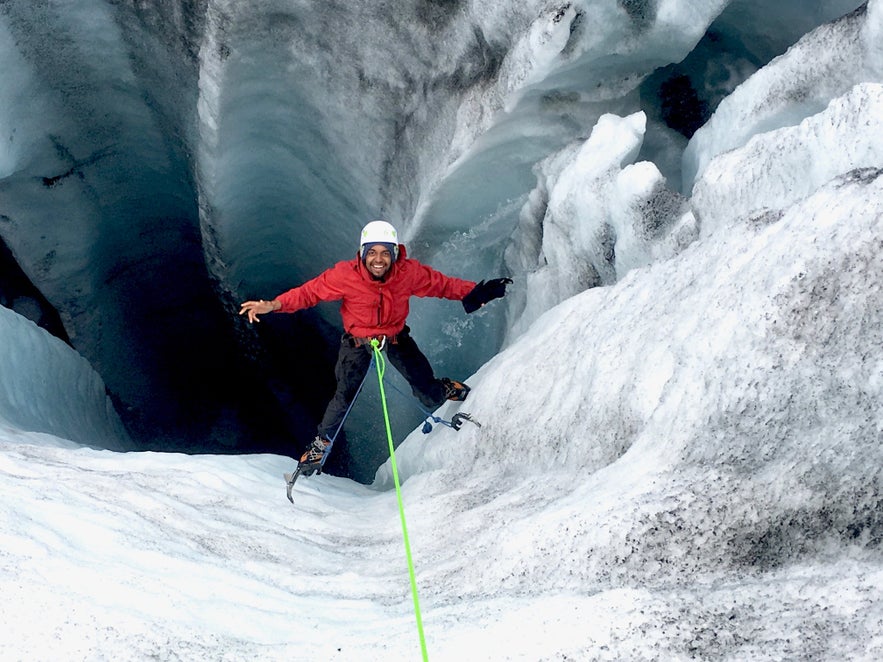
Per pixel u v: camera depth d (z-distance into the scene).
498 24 4.74
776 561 1.98
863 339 2.16
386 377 6.80
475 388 4.03
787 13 4.51
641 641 1.78
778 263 2.43
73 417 6.89
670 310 2.85
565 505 2.44
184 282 9.84
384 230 3.40
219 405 10.64
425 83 5.52
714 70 4.90
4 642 2.05
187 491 3.62
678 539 2.11
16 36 6.84
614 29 4.41
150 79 7.29
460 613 2.12
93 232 8.67
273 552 3.02
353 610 2.41
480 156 5.18
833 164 2.77
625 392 2.77
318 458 3.87
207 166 7.02
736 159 3.26
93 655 2.04
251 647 2.11
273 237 8.41
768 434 2.21
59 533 2.70
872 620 1.62
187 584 2.49
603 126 4.36
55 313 9.27
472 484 3.41
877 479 1.91
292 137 6.93
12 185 7.88
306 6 5.74
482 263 6.00
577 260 4.59
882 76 3.27
